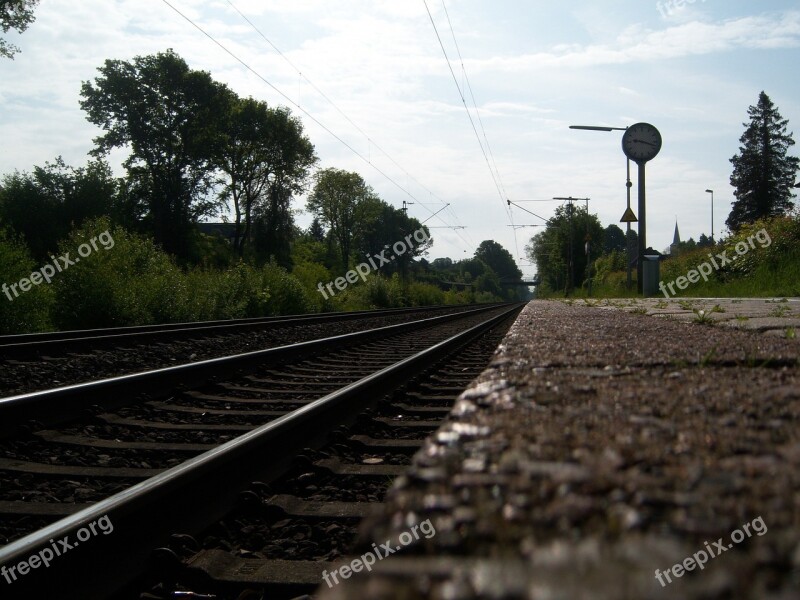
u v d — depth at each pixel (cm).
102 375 940
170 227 6175
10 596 231
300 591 260
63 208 5422
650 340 437
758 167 8031
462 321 2558
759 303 1616
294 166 7438
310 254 7675
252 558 296
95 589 258
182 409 647
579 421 150
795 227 2550
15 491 396
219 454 356
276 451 433
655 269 2753
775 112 8081
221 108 6281
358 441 498
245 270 2892
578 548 81
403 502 100
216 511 346
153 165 6150
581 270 9181
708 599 75
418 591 77
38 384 845
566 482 103
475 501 97
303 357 1084
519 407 170
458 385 791
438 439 135
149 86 6097
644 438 132
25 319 1634
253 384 832
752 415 158
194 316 2281
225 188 7200
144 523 295
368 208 9825
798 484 101
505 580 74
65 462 464
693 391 197
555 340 439
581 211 9294
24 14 3228
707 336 481
